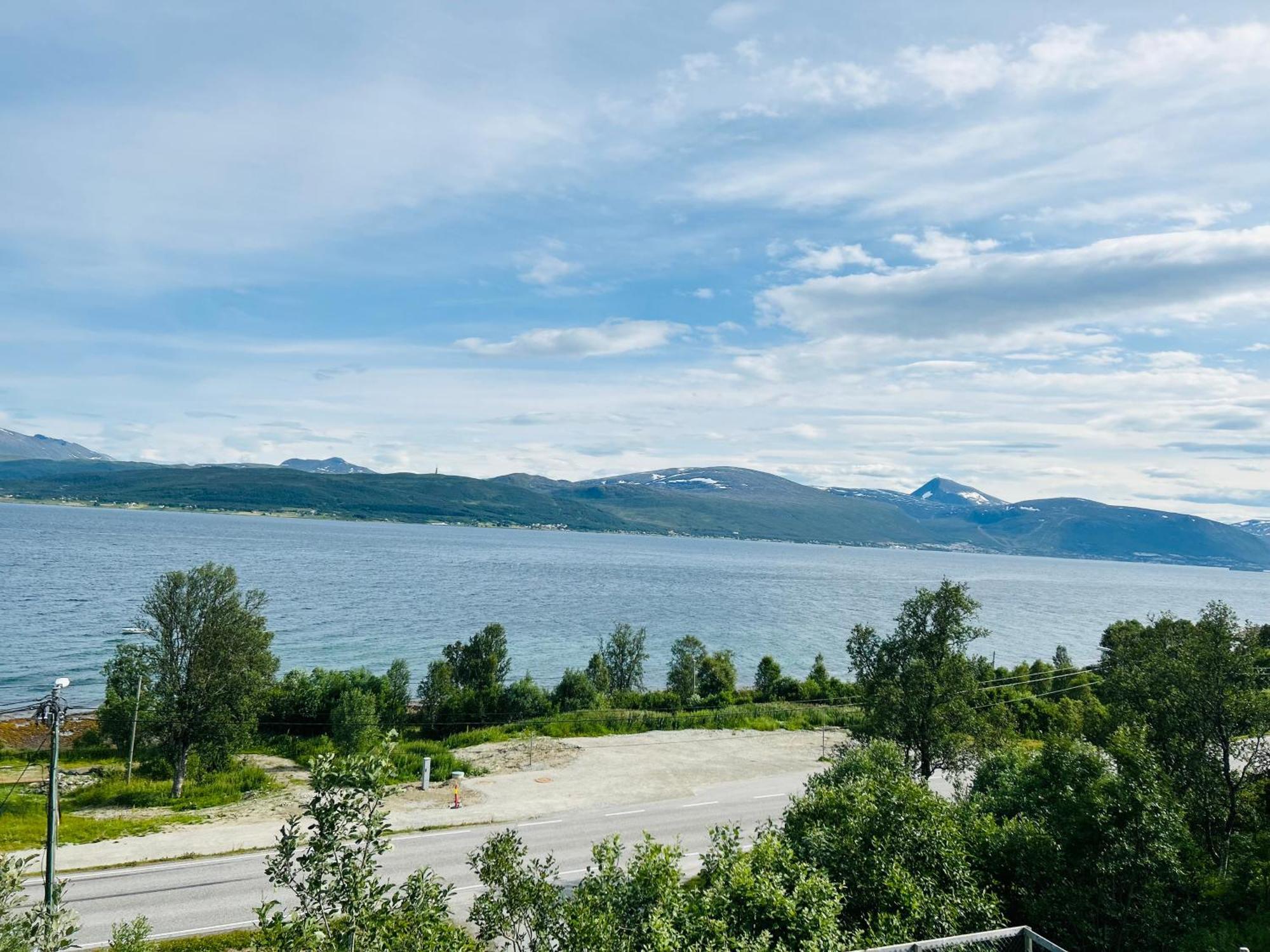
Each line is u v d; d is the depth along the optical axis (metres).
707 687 87.56
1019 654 138.75
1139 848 22.98
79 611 122.00
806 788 36.22
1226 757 28.67
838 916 21.16
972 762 40.94
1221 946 19.92
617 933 15.80
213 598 48.38
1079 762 26.70
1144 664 35.69
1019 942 16.78
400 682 72.06
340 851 13.90
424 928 13.84
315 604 151.38
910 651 43.06
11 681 79.81
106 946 24.81
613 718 66.62
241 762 52.78
